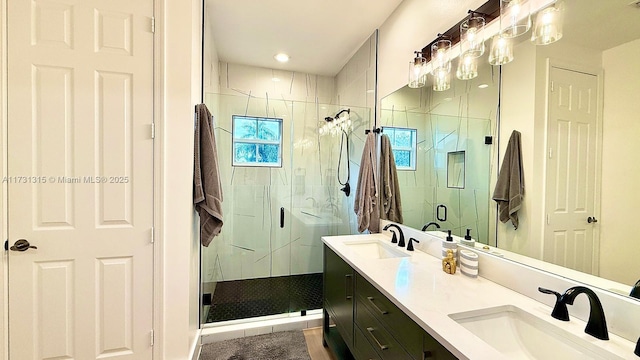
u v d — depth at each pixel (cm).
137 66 164
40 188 152
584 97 101
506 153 133
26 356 152
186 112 173
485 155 145
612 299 90
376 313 132
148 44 165
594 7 98
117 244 162
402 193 218
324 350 208
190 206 176
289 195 325
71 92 154
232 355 199
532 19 119
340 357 191
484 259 137
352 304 163
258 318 240
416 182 203
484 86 146
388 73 240
